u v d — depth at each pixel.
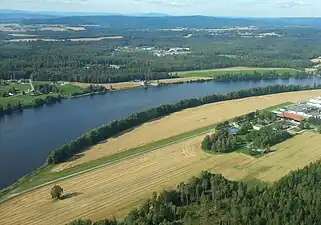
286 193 141.00
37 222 141.00
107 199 155.88
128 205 150.88
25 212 147.75
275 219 123.81
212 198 144.88
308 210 131.38
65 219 142.38
